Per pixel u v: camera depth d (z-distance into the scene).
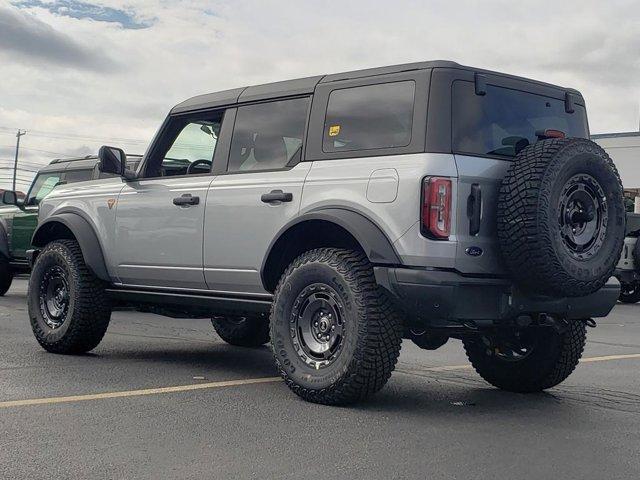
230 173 6.16
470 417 5.07
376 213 5.09
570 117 6.00
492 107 5.41
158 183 6.63
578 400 5.78
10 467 3.76
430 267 4.91
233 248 5.96
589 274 5.00
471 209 5.02
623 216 5.23
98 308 7.03
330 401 5.18
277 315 5.44
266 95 6.13
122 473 3.70
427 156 5.02
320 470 3.82
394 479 3.71
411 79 5.28
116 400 5.27
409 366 7.29
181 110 6.72
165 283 6.57
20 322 9.73
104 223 6.99
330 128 5.61
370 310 5.00
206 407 5.13
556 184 4.86
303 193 5.53
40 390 5.54
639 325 12.40
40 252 7.53
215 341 8.80
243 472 3.76
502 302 5.05
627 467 3.99
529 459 4.11
